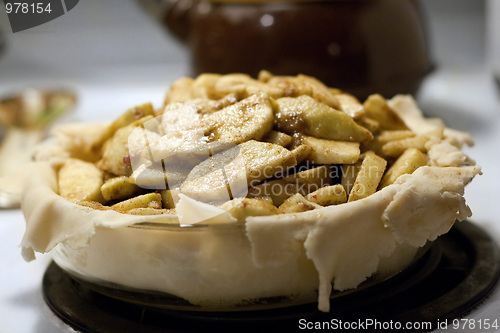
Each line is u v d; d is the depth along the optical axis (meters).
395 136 0.56
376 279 0.49
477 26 1.22
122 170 0.53
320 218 0.45
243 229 0.46
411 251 0.51
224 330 0.48
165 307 0.49
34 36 1.16
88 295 0.54
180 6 0.90
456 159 0.52
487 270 0.54
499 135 0.86
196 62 0.84
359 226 0.46
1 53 1.13
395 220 0.47
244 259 0.46
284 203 0.49
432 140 0.55
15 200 0.72
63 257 0.51
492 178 0.74
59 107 0.98
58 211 0.49
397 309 0.50
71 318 0.51
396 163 0.53
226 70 0.81
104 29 1.18
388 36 0.80
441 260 0.56
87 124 0.65
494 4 1.01
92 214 0.48
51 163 0.58
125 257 0.48
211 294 0.47
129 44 1.20
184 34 0.92
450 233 0.60
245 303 0.48
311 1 0.78
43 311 0.54
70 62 1.19
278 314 0.48
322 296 0.45
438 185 0.48
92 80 1.18
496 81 1.04
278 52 0.78
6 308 0.55
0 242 0.66
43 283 0.56
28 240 0.49
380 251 0.47
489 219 0.63
